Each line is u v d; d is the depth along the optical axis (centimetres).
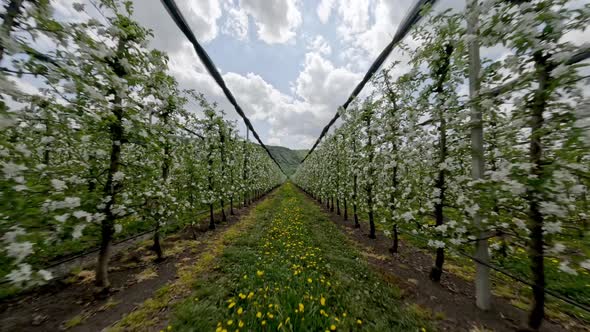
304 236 645
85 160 336
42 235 216
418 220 396
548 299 341
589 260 199
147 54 371
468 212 308
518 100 239
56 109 280
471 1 266
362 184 711
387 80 497
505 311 317
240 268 433
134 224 728
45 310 319
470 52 320
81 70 267
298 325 261
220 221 989
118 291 375
